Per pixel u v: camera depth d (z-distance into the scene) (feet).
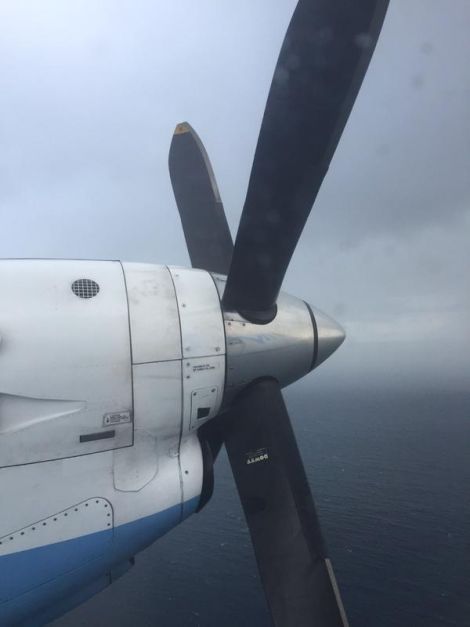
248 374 15.80
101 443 13.14
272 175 13.74
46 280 13.51
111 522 13.14
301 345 16.85
